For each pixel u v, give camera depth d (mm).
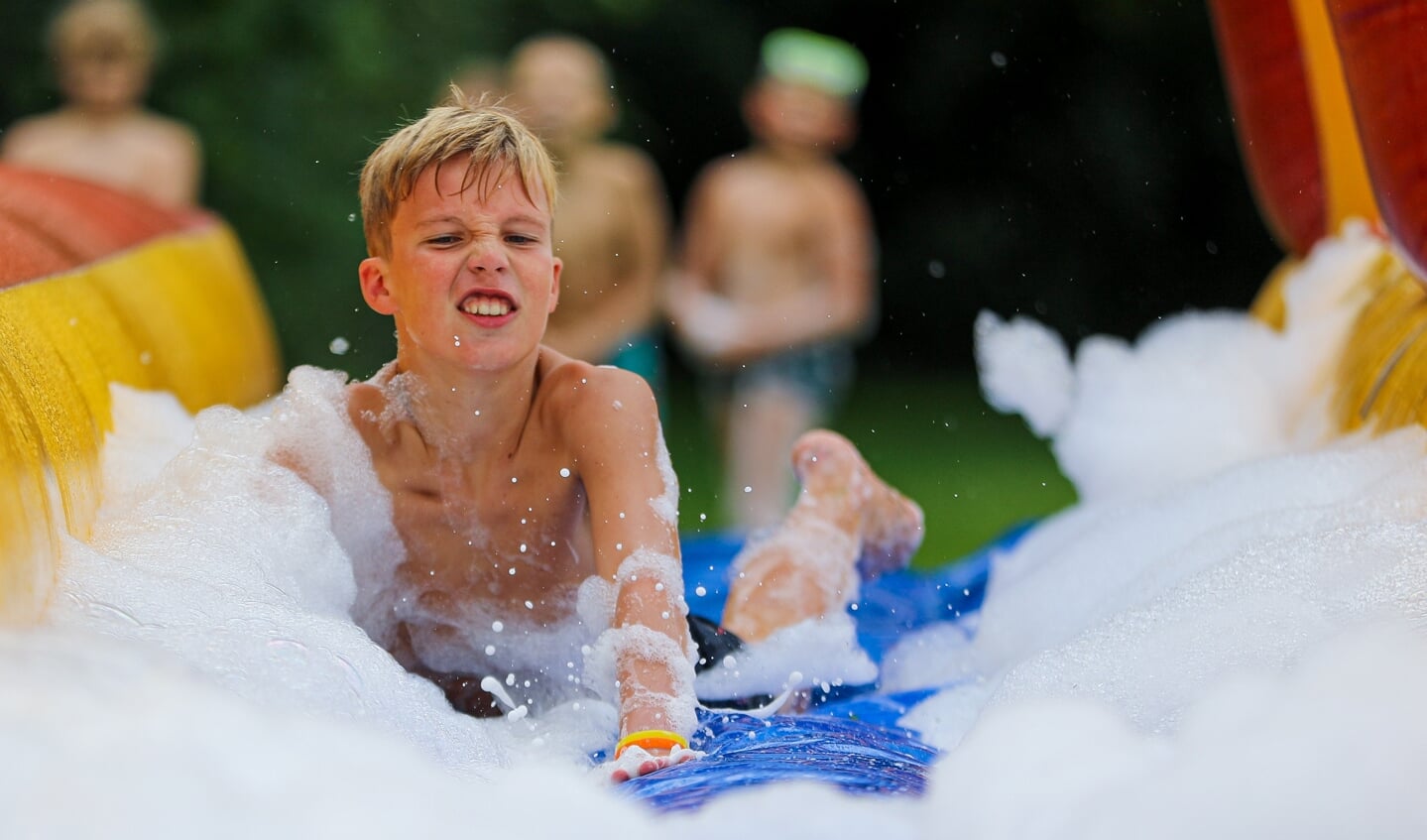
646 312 12344
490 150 4926
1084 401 7855
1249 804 2660
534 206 4996
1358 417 6469
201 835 2557
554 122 11883
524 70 11922
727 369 13289
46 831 2521
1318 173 8078
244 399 9039
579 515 5250
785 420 13312
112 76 12750
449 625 5285
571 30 22219
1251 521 5230
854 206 13500
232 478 5070
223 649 3951
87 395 5598
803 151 13328
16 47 17641
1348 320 7328
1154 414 7641
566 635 5250
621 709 4605
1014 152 24109
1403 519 4832
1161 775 2818
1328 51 7770
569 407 5160
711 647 5336
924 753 4363
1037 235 24094
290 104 18453
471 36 19375
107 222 7953
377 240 5145
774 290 13188
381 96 18734
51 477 4562
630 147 23281
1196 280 23672
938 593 6949
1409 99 5438
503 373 5039
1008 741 3100
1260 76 8172
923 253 24375
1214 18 8445
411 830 2666
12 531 3984
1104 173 23828
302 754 2871
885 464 18531
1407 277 6934
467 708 5262
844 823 3084
